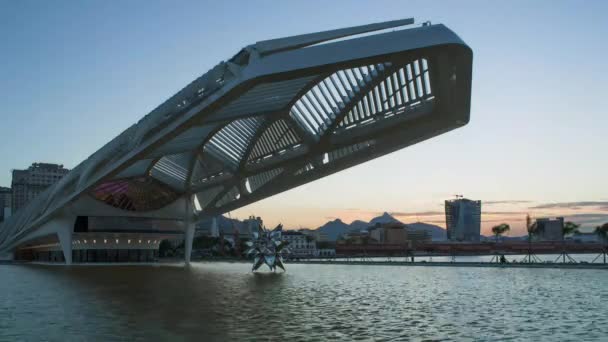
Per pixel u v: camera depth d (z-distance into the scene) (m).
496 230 132.75
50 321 17.53
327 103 39.81
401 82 35.59
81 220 70.12
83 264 71.12
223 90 29.81
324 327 15.99
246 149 50.38
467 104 35.78
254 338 14.16
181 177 66.12
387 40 27.86
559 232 178.50
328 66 27.81
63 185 63.59
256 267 52.59
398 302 23.14
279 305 21.98
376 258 127.50
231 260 101.12
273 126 46.91
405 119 39.81
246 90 29.50
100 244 74.44
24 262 93.19
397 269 56.31
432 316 18.52
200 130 44.81
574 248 156.62
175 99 33.91
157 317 18.30
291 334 14.77
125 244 75.81
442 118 38.59
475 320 17.50
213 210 70.00
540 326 16.17
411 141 43.97
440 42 27.48
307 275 45.69
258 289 30.19
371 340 13.84
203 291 29.05
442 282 35.44
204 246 160.62
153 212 71.62
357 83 37.22
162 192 70.19
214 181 62.22
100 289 30.73
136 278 41.44
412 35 27.84
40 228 76.12
